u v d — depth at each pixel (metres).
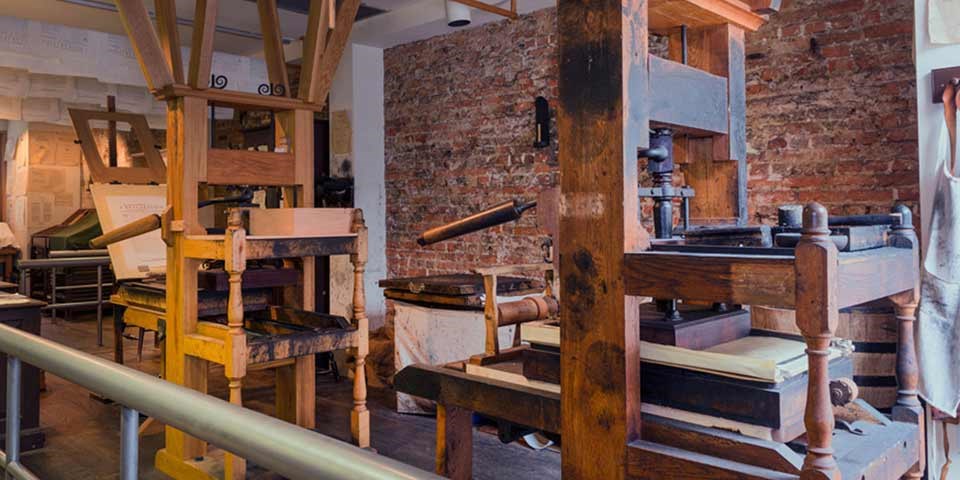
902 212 1.21
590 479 1.03
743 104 1.52
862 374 2.45
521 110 4.71
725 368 0.98
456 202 5.12
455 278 4.02
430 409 3.88
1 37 4.70
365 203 5.50
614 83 0.99
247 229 2.86
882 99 3.27
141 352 5.38
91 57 5.10
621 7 0.98
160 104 6.36
